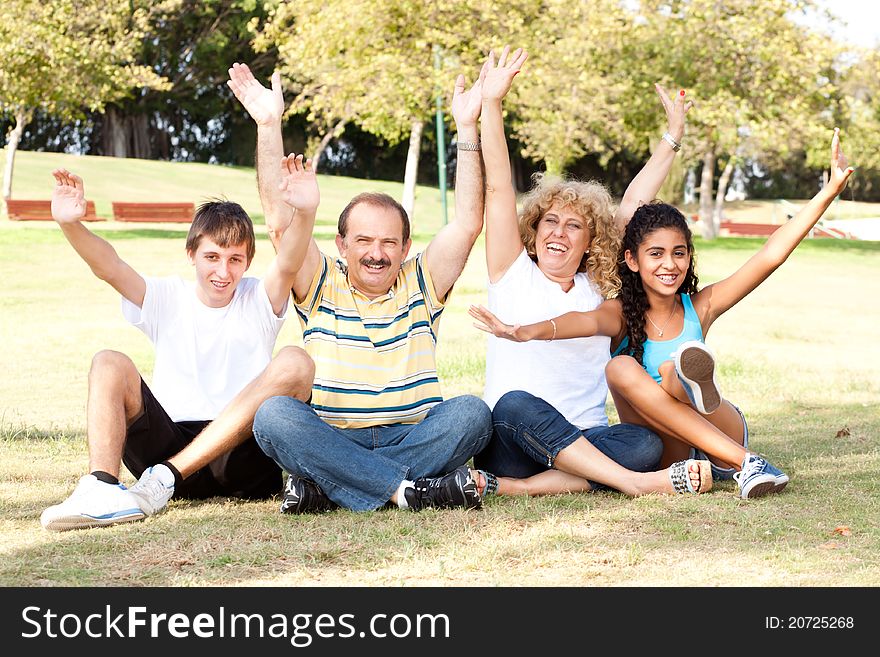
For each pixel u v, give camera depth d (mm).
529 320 4062
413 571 2842
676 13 23172
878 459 4508
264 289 3752
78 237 3547
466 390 7051
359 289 3705
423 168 55906
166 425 3602
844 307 14906
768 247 4180
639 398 3812
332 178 41344
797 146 22953
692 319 4090
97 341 10062
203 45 42688
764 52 21656
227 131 53406
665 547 3047
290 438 3416
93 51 21906
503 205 4012
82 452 4805
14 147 25047
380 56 18781
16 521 3408
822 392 7207
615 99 24094
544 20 20234
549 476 3791
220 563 2920
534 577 2791
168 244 19406
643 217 4008
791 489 3838
